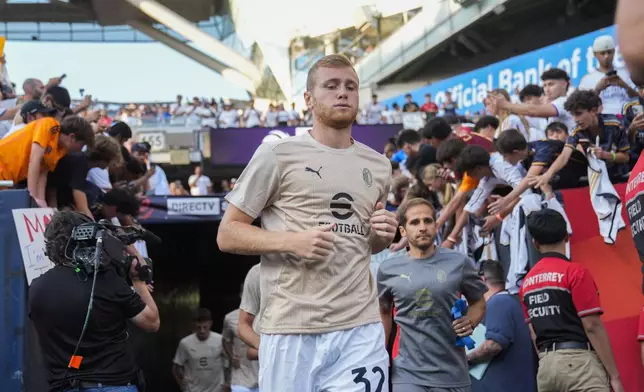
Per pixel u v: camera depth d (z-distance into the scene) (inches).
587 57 558.3
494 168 242.2
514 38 1140.5
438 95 925.2
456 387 187.2
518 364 221.1
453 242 243.8
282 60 1427.2
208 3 1660.9
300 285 124.6
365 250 129.1
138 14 1608.0
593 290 191.2
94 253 164.4
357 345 125.9
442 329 187.5
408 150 335.0
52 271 166.1
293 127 639.1
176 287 411.8
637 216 161.0
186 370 347.6
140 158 386.3
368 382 124.8
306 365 124.9
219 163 642.8
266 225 128.6
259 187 125.3
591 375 189.6
